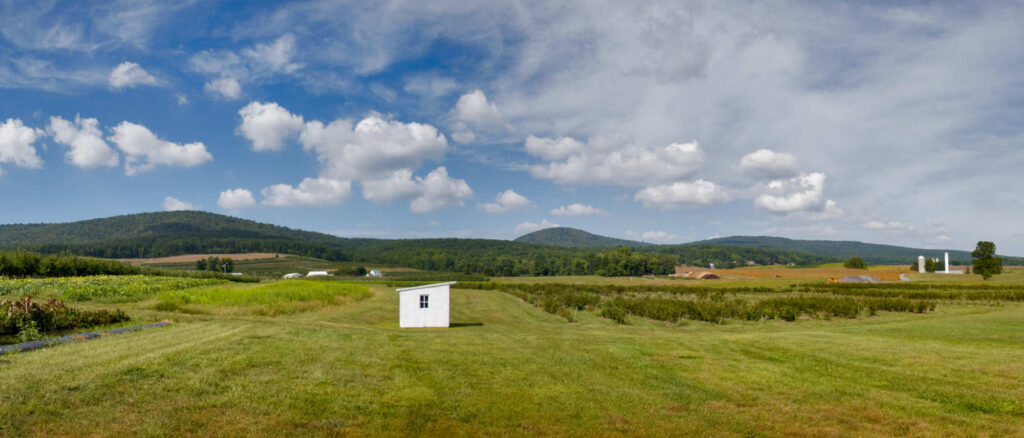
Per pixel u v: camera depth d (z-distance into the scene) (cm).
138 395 859
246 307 2777
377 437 766
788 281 8419
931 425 848
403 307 2391
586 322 3055
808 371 1243
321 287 4056
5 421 706
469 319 2948
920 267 12312
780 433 825
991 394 1008
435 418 855
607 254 14712
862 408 946
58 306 1708
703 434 821
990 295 4506
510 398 983
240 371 1055
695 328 2723
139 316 2022
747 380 1154
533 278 12725
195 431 742
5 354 1109
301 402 888
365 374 1103
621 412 920
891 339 1747
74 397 819
